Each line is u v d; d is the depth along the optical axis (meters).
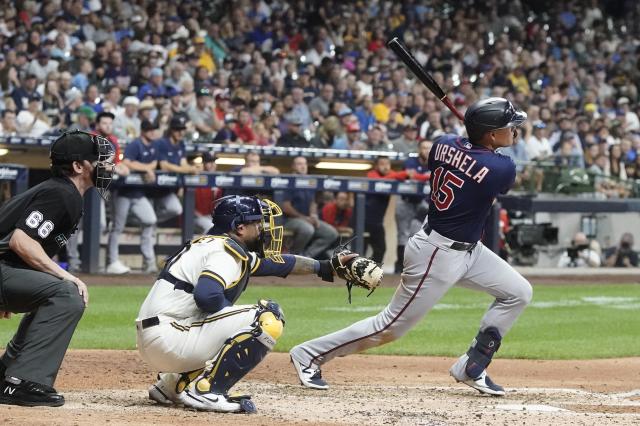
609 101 76.06
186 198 44.66
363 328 19.94
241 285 16.67
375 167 50.72
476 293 43.47
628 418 17.14
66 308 16.06
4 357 16.89
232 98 58.03
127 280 42.06
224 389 16.28
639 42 84.88
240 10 68.12
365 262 17.36
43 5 59.78
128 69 56.38
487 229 50.28
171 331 16.08
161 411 16.23
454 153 19.03
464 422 16.23
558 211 57.44
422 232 19.47
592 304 40.69
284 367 24.05
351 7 74.56
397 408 17.69
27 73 51.50
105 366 23.12
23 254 15.90
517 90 73.88
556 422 16.50
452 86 68.56
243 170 46.62
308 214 46.16
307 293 41.19
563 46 81.94
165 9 64.50
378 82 66.56
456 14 78.62
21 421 14.36
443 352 27.56
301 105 58.50
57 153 16.39
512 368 25.27
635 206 59.19
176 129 44.09
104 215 45.28
